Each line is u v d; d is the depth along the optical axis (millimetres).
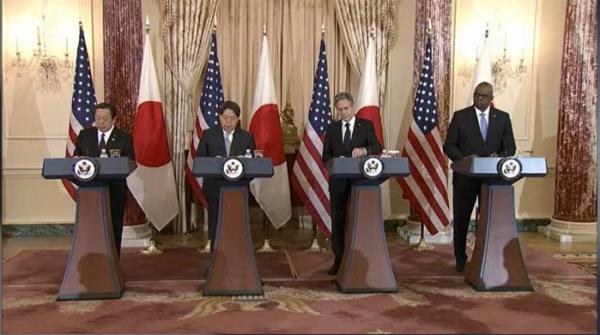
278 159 6379
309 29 7426
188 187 7180
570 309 4203
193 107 7215
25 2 6980
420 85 6242
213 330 3740
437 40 6617
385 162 4465
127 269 5406
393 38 7344
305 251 6242
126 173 4344
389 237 7105
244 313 4090
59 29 7059
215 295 4500
